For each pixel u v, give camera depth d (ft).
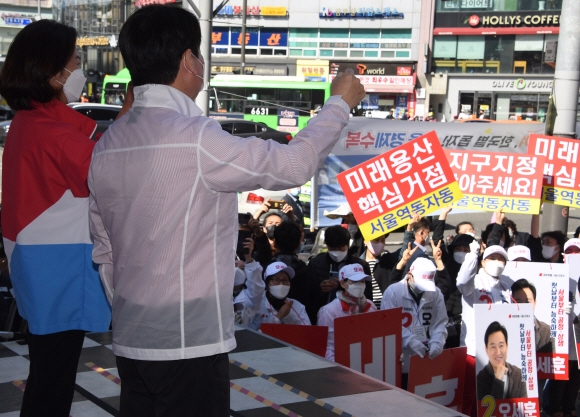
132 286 6.73
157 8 7.07
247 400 12.35
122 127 6.94
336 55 133.08
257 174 6.57
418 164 19.47
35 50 8.80
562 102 27.55
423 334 18.60
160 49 6.91
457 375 17.80
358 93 7.30
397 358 16.71
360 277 17.61
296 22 133.08
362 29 131.54
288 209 25.84
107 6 125.29
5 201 9.01
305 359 14.58
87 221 8.93
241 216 35.73
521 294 19.40
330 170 29.86
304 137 6.83
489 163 23.20
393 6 129.29
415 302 18.74
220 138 6.61
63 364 9.27
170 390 6.84
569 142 23.63
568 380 20.44
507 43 126.62
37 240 8.75
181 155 6.57
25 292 8.87
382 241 23.75
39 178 8.64
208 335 6.77
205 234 6.70
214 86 95.76
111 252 7.52
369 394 12.75
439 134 30.09
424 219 22.99
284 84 94.58
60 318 8.93
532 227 27.55
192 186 6.58
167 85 7.01
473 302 18.98
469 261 18.76
